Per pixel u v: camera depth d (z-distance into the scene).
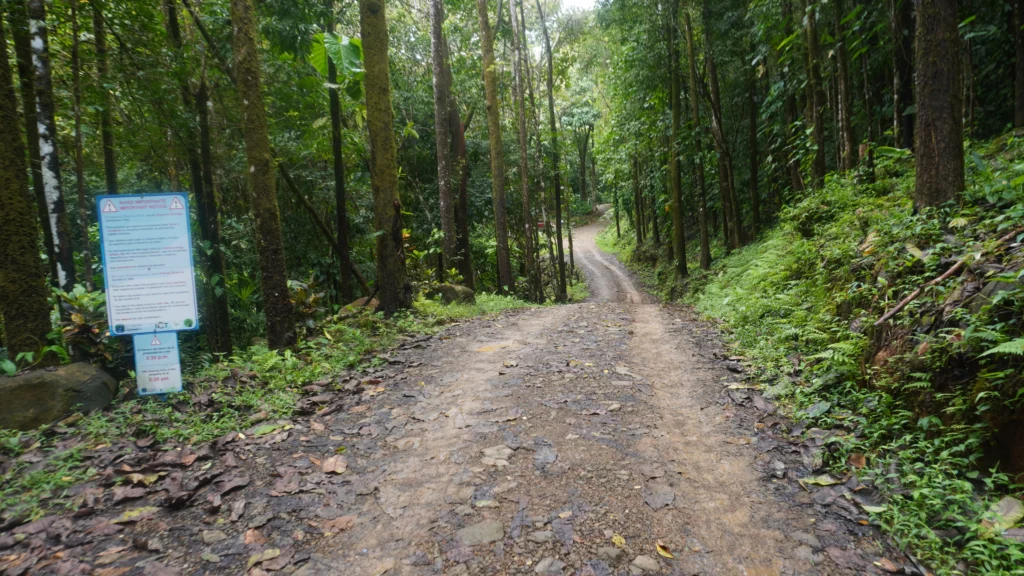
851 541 2.70
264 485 3.35
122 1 6.45
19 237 4.52
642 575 2.48
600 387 5.10
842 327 5.14
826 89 11.15
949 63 4.70
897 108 8.21
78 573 2.47
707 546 2.70
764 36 11.32
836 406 4.12
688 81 17.22
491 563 2.59
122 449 3.73
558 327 8.34
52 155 5.48
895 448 3.40
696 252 23.56
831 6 9.16
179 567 2.55
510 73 21.25
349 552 2.71
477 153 19.39
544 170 23.08
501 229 15.97
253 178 5.88
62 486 3.24
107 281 4.41
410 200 17.05
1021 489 2.88
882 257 5.00
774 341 5.99
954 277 3.99
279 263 6.07
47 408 4.02
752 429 4.06
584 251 44.66
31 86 5.75
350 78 8.22
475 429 4.18
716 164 17.09
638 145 20.23
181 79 6.96
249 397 4.73
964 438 3.24
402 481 3.41
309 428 4.26
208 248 7.15
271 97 8.99
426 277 12.09
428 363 6.23
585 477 3.38
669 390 5.03
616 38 19.92
